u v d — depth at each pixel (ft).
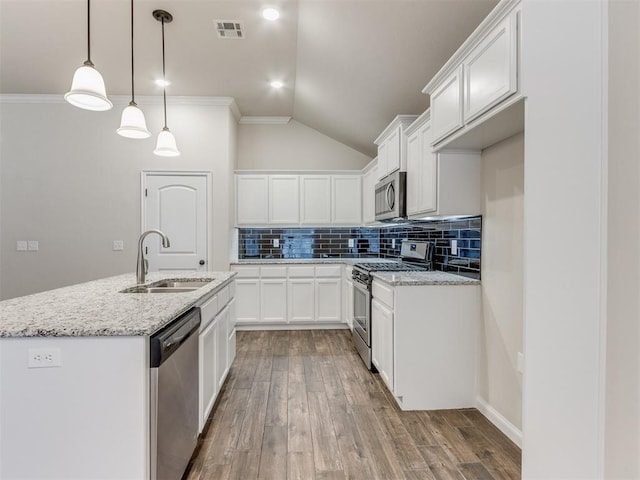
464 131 6.14
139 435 3.98
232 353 9.22
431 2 6.46
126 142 12.87
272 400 7.91
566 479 3.17
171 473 4.63
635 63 2.85
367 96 10.86
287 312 13.84
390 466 5.68
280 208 14.70
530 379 3.59
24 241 12.66
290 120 15.85
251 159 15.76
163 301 5.46
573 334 3.09
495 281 7.06
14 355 3.92
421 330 7.54
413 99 9.91
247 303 13.70
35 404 3.92
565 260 3.17
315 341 12.48
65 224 12.73
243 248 15.52
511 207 6.51
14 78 11.40
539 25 3.46
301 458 5.87
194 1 7.91
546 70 3.38
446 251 9.33
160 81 11.75
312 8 7.97
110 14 8.30
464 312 7.63
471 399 7.66
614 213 2.83
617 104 2.84
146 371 4.05
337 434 6.57
